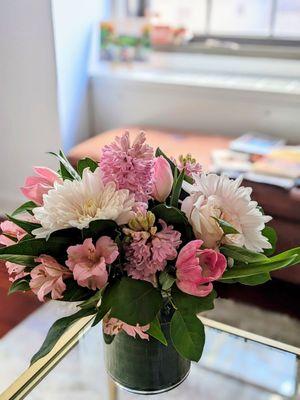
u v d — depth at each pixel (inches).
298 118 45.6
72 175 17.3
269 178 36.4
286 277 37.6
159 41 52.9
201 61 52.4
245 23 50.6
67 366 23.6
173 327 15.5
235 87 46.4
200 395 22.6
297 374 24.2
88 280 15.1
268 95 45.5
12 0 45.2
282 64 49.4
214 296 15.5
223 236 15.5
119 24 52.4
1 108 50.4
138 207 15.5
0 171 53.2
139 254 15.1
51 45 45.7
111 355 20.4
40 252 15.9
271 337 34.1
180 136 47.1
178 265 15.1
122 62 53.2
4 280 37.9
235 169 37.9
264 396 23.3
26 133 50.4
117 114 52.8
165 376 20.3
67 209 15.2
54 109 48.3
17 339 30.6
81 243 15.9
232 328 25.8
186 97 49.0
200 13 52.2
